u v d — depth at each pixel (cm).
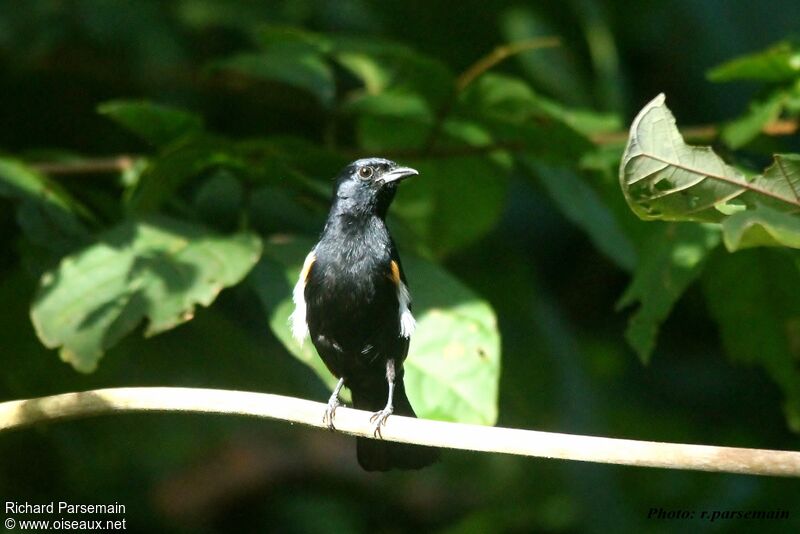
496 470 1591
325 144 1095
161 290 809
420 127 1120
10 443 1240
